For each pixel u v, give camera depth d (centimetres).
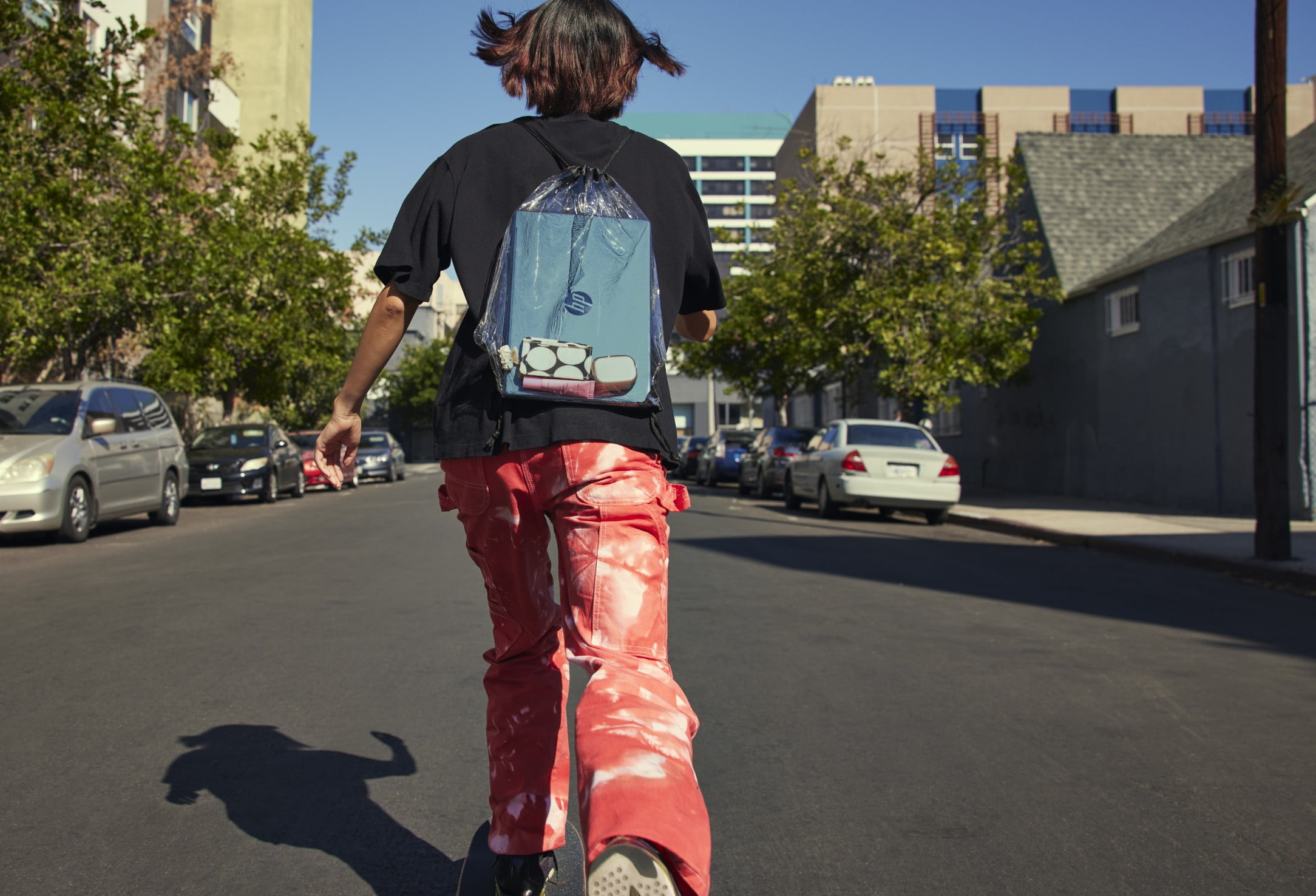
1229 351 1477
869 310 1964
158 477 1353
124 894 260
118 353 1927
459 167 181
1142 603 748
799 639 597
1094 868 285
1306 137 1641
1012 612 700
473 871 227
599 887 113
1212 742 401
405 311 182
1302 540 1084
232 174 2347
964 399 2534
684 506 181
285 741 391
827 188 2111
